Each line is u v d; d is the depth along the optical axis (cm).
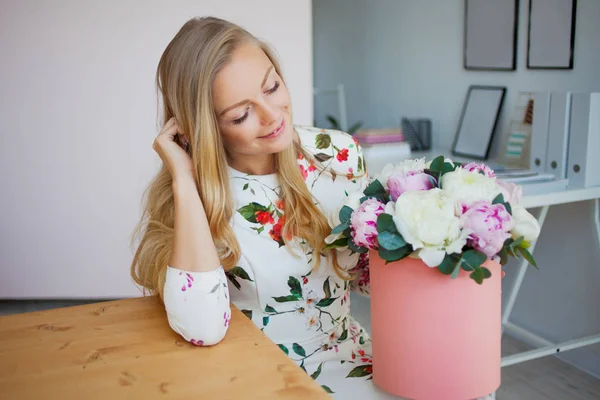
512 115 276
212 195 134
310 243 147
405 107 386
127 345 119
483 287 113
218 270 124
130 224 332
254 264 145
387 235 110
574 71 262
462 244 107
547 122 242
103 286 341
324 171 157
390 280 116
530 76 286
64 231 334
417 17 365
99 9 310
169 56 134
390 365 120
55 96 318
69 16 310
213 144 132
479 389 117
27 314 134
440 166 120
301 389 101
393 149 326
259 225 146
